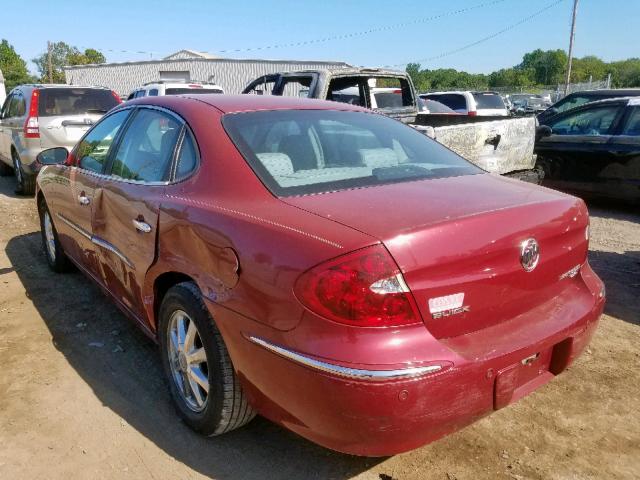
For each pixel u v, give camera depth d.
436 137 6.00
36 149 8.60
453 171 3.06
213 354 2.53
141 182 3.22
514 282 2.34
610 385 3.31
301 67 36.50
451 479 2.54
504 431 2.89
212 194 2.67
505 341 2.26
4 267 5.38
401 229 2.09
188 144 2.98
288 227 2.24
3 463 2.64
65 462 2.65
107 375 3.41
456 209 2.33
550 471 2.60
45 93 8.81
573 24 30.56
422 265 2.06
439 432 2.14
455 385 2.09
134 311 3.44
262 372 2.26
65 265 5.08
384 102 10.27
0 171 11.25
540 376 2.50
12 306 4.44
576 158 8.43
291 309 2.11
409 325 2.06
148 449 2.74
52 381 3.33
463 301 2.18
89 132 4.28
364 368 1.97
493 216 2.30
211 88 14.29
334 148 3.02
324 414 2.08
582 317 2.57
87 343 3.81
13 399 3.14
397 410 2.01
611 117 8.19
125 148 3.59
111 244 3.52
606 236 6.72
